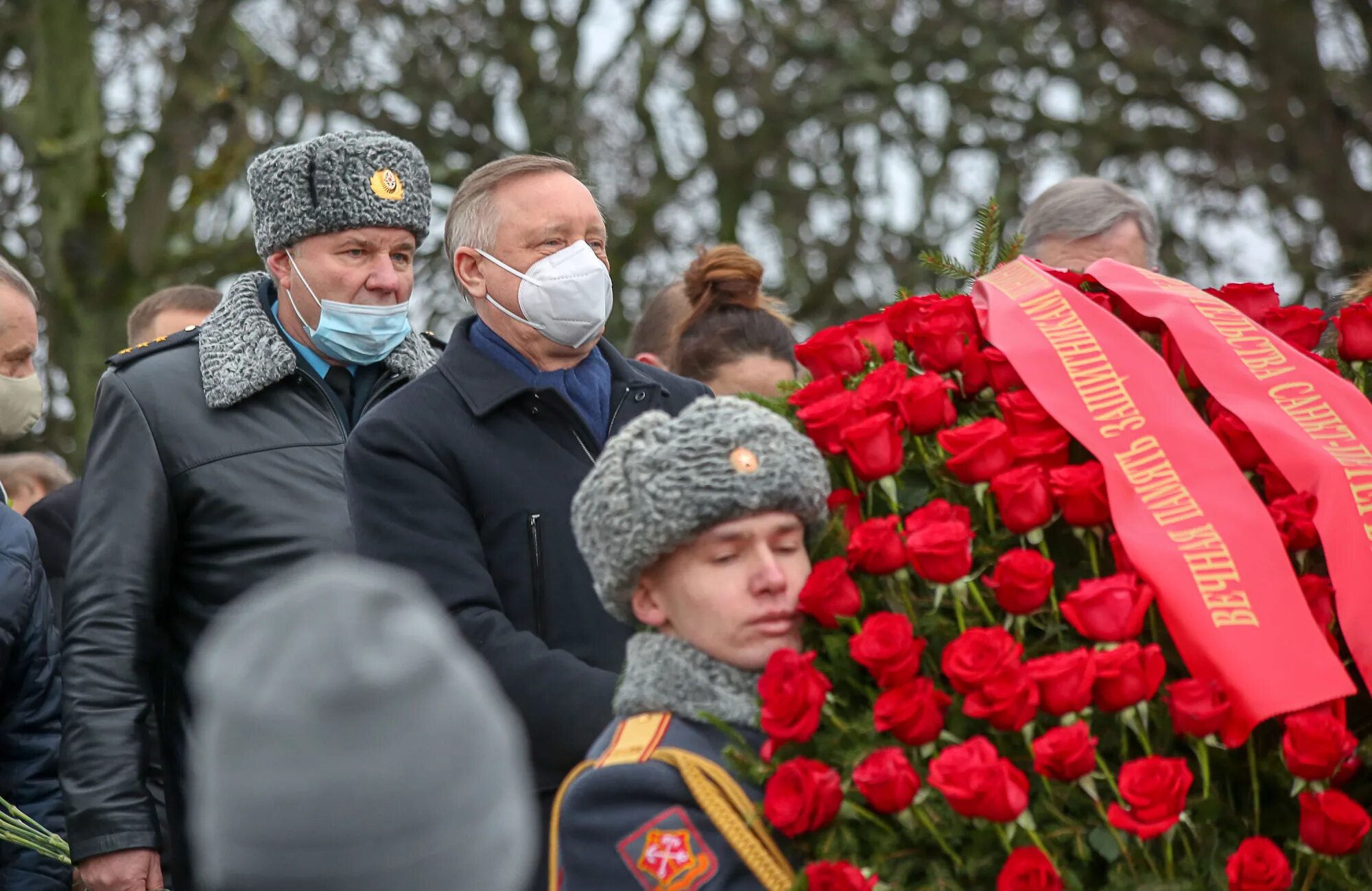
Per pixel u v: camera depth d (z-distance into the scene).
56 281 13.93
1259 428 3.03
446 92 15.84
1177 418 3.01
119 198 14.74
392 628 1.16
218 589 4.82
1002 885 2.55
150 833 4.66
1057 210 5.55
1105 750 2.77
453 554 4.11
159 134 13.64
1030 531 2.86
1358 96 17.98
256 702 1.13
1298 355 3.20
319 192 4.98
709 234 17.69
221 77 13.91
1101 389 3.05
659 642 2.89
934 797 2.67
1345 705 2.90
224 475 4.83
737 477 2.73
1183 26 18.11
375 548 4.15
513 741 1.24
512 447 4.28
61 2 14.34
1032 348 3.13
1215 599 2.77
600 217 4.60
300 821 1.14
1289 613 2.77
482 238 4.50
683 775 2.74
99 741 4.63
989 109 17.52
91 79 14.45
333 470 4.92
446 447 4.22
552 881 2.93
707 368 5.41
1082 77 17.66
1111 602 2.67
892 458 2.89
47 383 14.27
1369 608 2.87
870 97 17.94
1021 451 2.95
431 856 1.16
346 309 5.00
